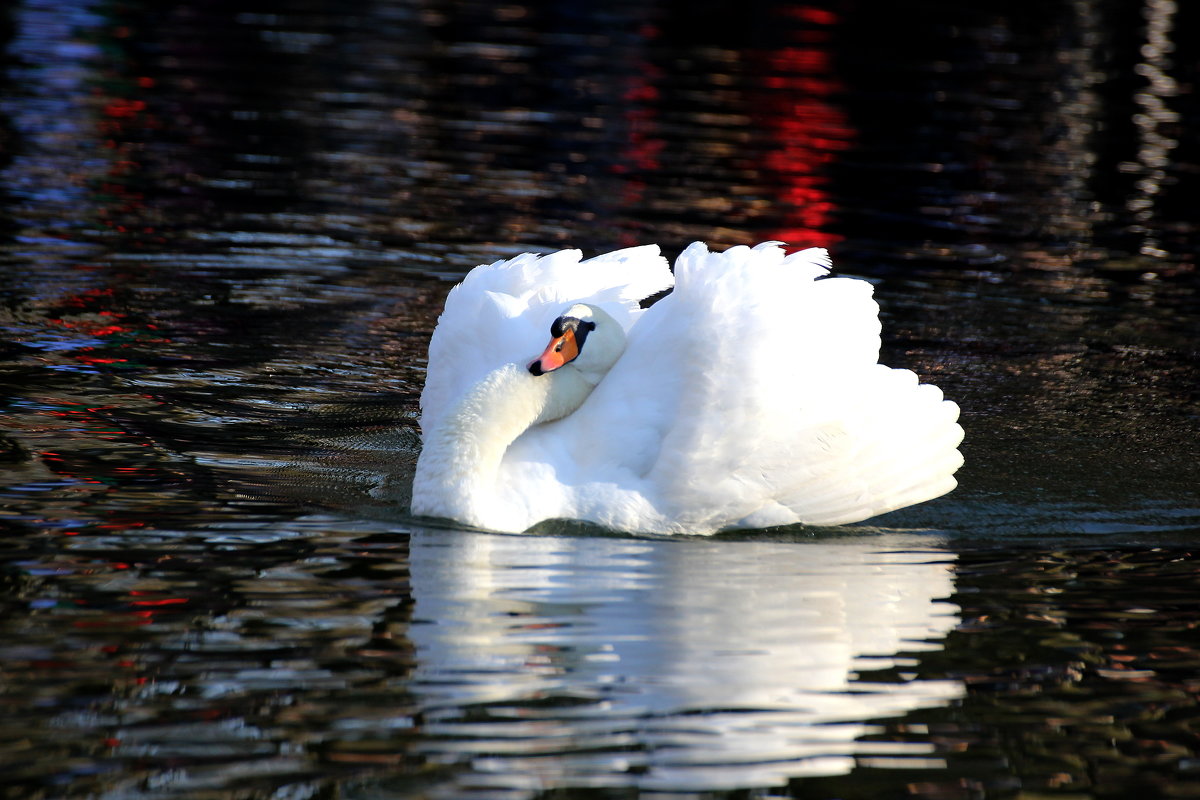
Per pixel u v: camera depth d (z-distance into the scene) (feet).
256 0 130.00
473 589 33.12
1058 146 89.45
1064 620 32.58
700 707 27.99
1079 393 49.96
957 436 39.52
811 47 118.42
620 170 79.36
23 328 51.31
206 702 27.40
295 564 34.09
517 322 40.91
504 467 38.50
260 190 72.08
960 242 69.36
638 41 119.24
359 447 43.11
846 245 67.67
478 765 25.62
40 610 30.86
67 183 70.90
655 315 40.37
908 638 31.40
